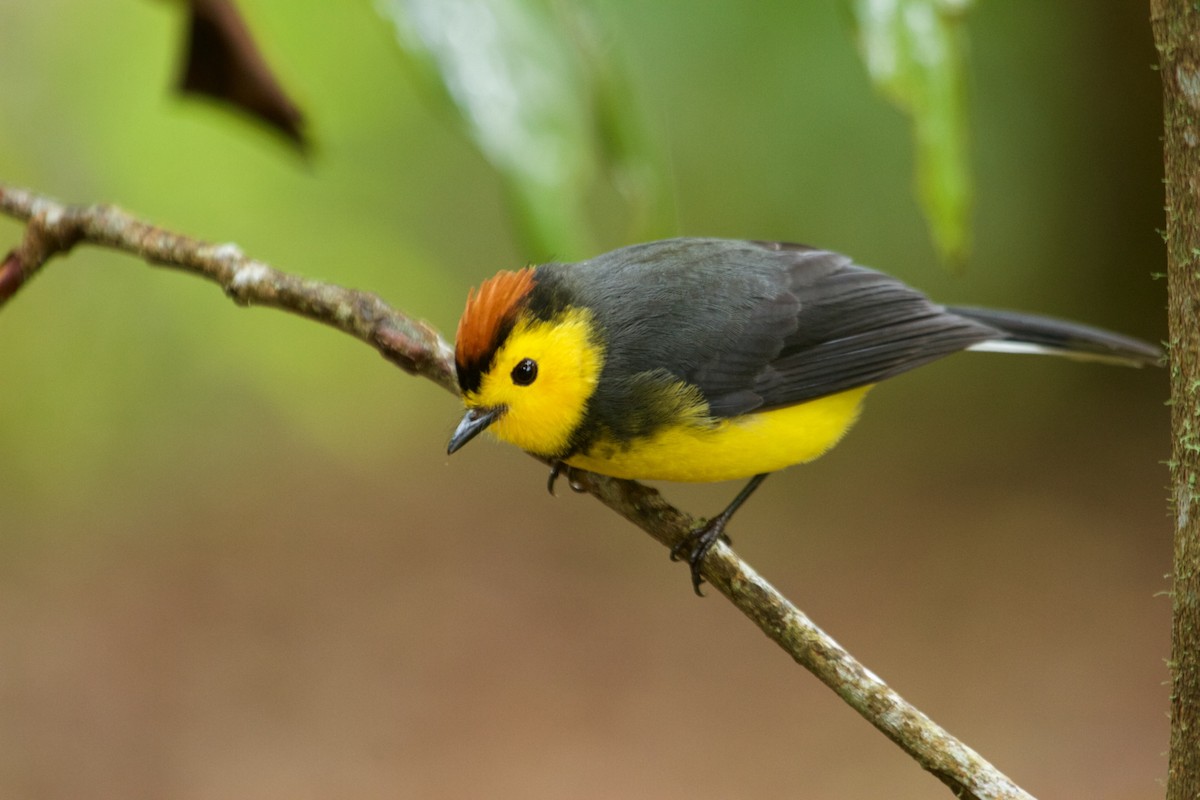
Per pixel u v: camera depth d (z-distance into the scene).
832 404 7.29
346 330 6.17
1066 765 12.38
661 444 6.70
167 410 13.55
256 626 14.67
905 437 17.31
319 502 16.48
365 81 12.23
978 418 17.31
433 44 5.21
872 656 13.98
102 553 15.35
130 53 11.61
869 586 15.15
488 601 15.42
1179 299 4.05
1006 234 14.90
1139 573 14.91
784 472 17.16
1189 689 4.15
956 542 15.69
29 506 14.01
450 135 12.99
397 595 15.41
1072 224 15.55
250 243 12.29
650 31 12.10
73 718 13.28
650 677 14.25
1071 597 14.61
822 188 13.39
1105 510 15.84
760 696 13.95
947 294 14.95
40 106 11.41
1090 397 17.22
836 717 13.57
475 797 12.39
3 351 12.30
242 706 13.69
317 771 12.80
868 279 7.59
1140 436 16.73
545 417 6.50
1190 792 4.15
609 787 12.48
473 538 16.41
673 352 6.79
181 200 12.02
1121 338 7.79
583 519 17.00
